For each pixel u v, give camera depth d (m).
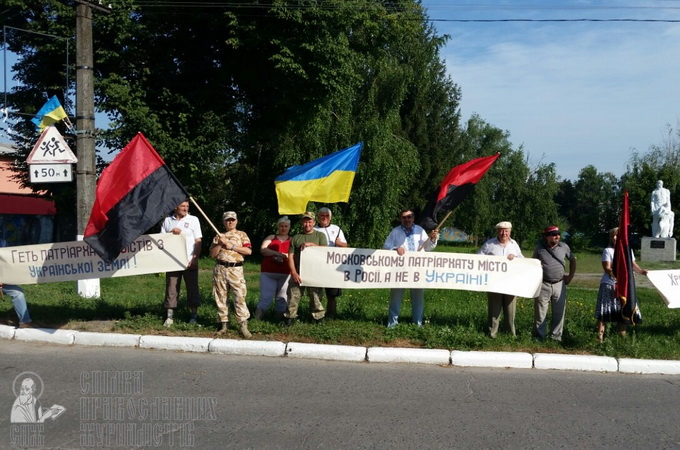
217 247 8.06
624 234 7.89
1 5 19.39
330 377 6.71
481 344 7.84
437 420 5.37
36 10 20.11
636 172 43.09
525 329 8.77
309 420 5.30
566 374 7.17
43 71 21.12
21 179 23.95
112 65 20.50
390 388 6.35
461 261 8.24
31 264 8.44
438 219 8.62
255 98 24.02
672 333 9.02
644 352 7.76
